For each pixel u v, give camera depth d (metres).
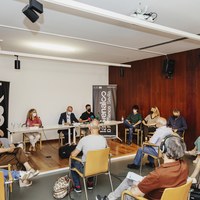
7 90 5.75
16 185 3.38
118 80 7.69
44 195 3.06
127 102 7.33
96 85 7.41
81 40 4.43
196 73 5.25
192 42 4.59
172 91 5.84
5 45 4.94
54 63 6.89
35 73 6.57
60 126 5.44
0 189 2.13
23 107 6.39
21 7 2.88
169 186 1.67
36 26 3.61
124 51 5.50
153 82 6.39
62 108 7.09
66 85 7.15
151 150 3.76
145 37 4.22
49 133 6.82
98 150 2.79
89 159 2.77
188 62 5.42
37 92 6.62
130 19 2.61
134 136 6.62
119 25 3.51
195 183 2.52
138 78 6.89
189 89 5.42
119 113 7.65
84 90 7.54
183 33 3.19
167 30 3.00
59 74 7.00
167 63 5.55
